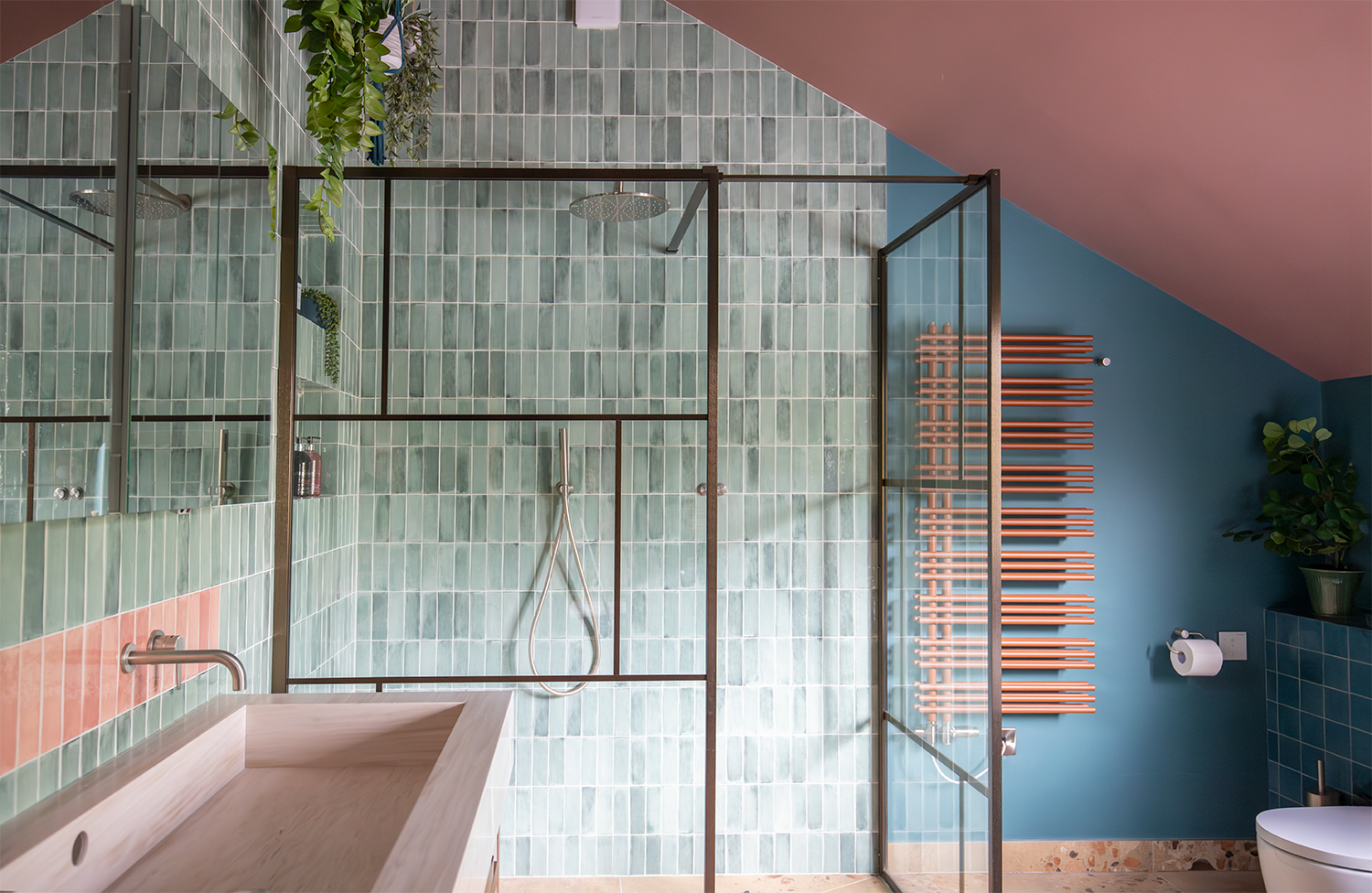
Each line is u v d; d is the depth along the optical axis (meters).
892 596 2.71
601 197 2.20
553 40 2.78
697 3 2.71
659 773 2.37
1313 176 2.09
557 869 2.37
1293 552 2.78
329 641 2.11
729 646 2.79
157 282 1.32
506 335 2.18
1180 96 2.08
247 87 1.83
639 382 2.20
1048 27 2.07
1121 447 2.96
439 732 1.44
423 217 2.17
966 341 2.28
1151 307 2.97
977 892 2.17
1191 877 2.87
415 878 0.80
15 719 1.03
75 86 1.10
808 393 2.82
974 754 2.21
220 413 1.57
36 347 1.02
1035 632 2.95
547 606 2.18
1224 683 2.95
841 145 2.85
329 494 2.13
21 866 0.87
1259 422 2.97
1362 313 2.49
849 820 2.79
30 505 1.01
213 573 1.67
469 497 2.16
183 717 1.40
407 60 2.38
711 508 2.17
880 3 2.25
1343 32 1.70
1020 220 2.97
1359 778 2.55
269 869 1.08
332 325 2.13
